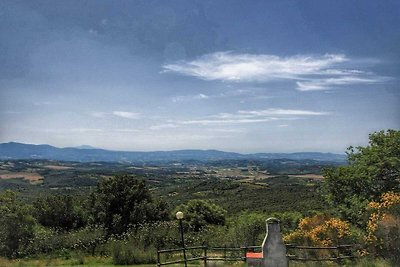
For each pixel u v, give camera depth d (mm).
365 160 26016
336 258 16516
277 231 15078
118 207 36375
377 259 16500
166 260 21734
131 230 29438
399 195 19531
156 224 28656
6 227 26625
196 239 25188
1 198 29234
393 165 24078
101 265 21531
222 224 40312
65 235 28109
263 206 57750
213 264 17391
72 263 22438
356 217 23438
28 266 21172
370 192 24656
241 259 17109
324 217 21297
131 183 37688
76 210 38406
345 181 25609
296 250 18484
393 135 25703
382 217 17719
